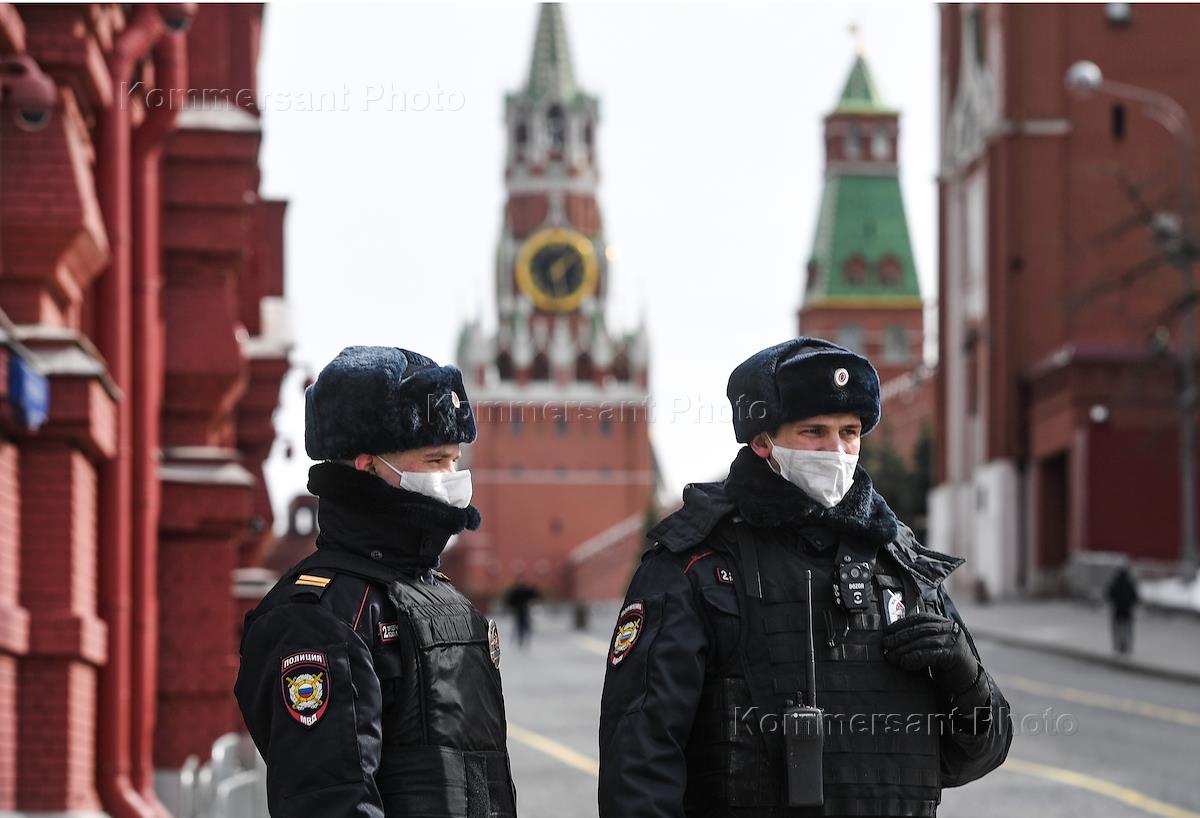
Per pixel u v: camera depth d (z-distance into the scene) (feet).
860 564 24.56
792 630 24.13
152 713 74.79
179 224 82.48
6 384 51.70
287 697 22.33
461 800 22.93
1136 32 319.68
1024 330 319.06
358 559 23.43
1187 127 318.04
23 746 58.95
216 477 83.05
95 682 65.62
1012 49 320.50
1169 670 170.09
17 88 54.44
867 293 647.56
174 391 83.61
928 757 24.27
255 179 100.78
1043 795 85.40
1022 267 319.27
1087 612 254.47
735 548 24.53
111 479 66.69
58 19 57.26
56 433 58.65
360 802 21.95
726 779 23.91
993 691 25.07
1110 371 286.05
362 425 23.58
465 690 23.40
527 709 147.13
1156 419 283.79
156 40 68.85
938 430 356.59
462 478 24.20
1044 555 309.22
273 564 132.46
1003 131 319.88
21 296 58.59
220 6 89.15
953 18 350.84
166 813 71.56
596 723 133.90
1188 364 224.74
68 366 57.98
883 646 24.27
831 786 23.76
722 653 24.16
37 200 56.80
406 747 22.89
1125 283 246.27
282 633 22.71
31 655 58.90
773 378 24.70
